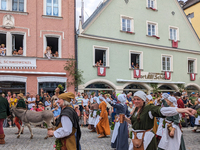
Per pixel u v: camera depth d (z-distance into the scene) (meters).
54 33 16.28
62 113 3.71
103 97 9.09
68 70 16.25
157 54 21.27
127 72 19.12
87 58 17.19
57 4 16.66
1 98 7.76
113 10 18.88
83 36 17.03
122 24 19.50
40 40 15.92
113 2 18.92
